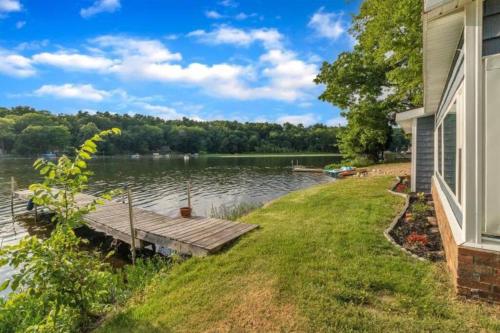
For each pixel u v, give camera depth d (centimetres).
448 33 302
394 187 958
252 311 284
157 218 766
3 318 319
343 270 350
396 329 240
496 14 238
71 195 299
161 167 3431
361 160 2458
